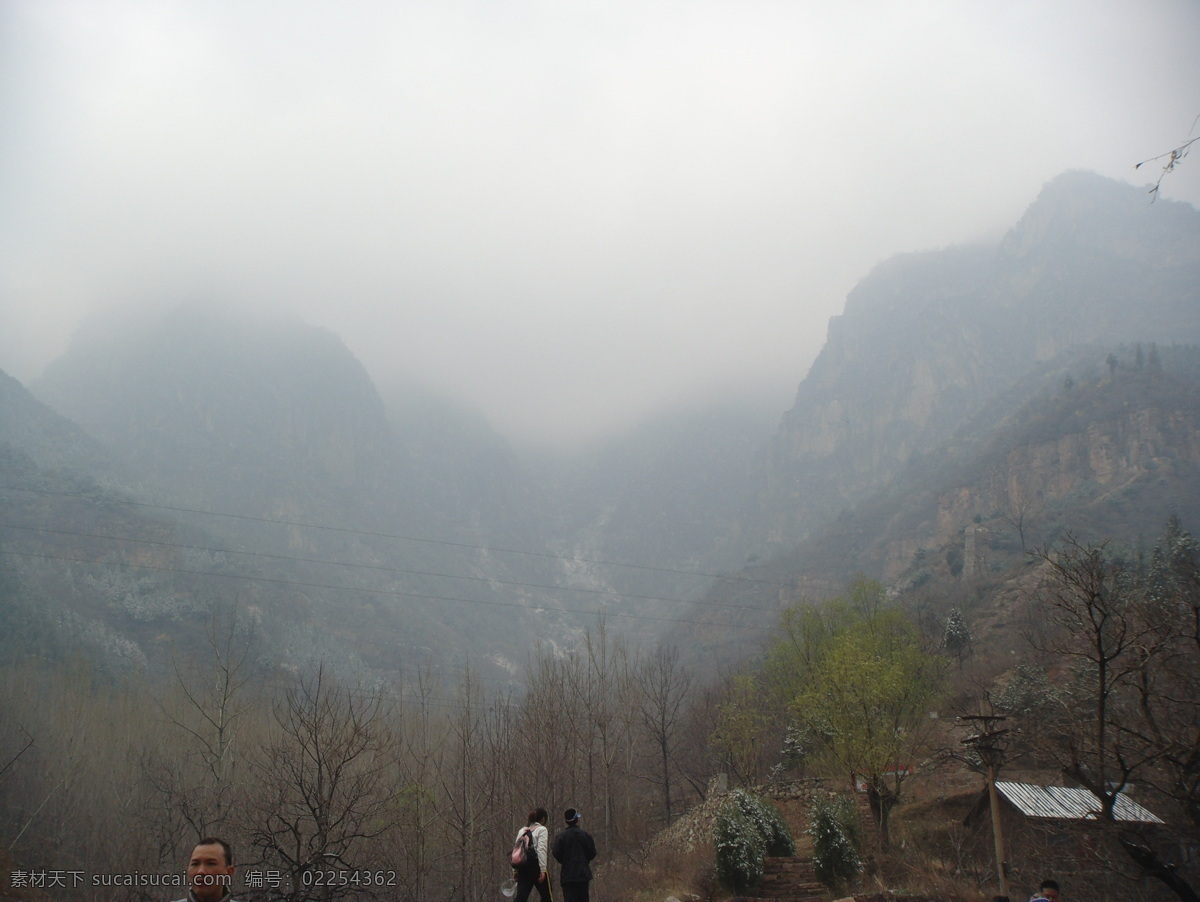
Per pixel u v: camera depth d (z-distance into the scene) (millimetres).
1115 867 18031
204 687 47562
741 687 46969
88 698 46031
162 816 29031
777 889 23391
